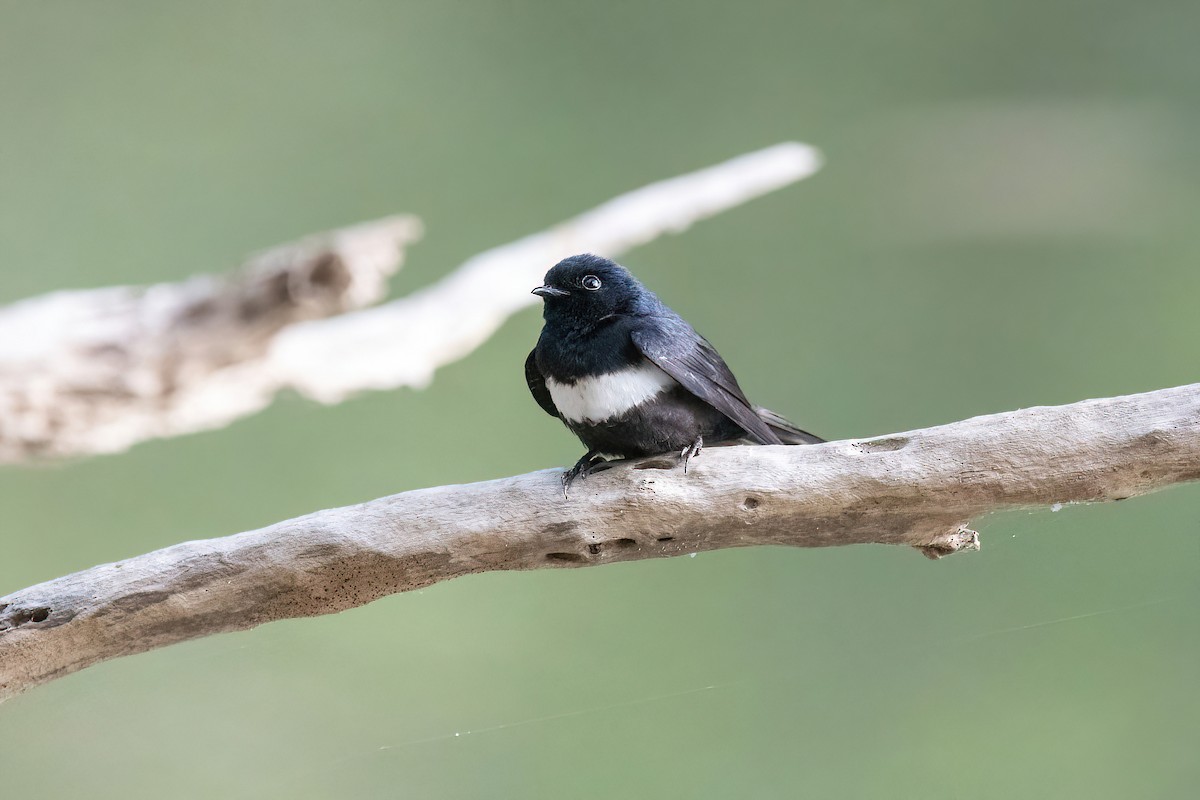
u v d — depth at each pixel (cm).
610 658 1164
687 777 964
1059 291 1536
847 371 1482
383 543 699
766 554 1216
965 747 1023
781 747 992
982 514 707
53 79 1554
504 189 1627
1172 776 1010
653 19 1680
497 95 1659
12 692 702
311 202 1593
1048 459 675
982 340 1519
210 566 693
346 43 1650
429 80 1652
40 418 1184
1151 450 665
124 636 696
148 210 1552
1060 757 1008
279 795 871
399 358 1277
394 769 908
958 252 1576
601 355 787
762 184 1387
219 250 1531
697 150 1652
